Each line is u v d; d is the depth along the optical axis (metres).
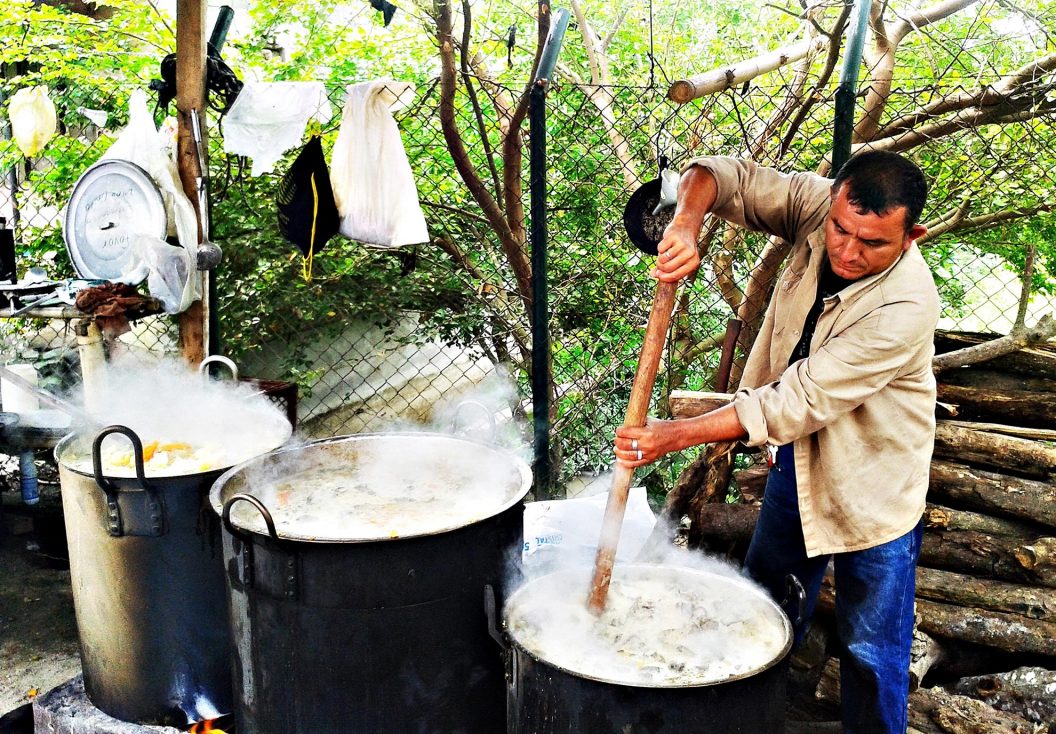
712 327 4.02
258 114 3.20
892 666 2.14
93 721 2.45
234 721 2.38
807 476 2.08
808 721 2.62
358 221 3.14
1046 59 3.16
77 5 4.34
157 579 2.29
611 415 4.07
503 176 3.74
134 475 2.22
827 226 1.85
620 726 1.55
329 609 1.93
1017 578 2.69
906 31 3.47
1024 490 2.79
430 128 3.90
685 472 3.32
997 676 2.54
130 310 3.09
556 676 1.60
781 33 5.20
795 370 1.88
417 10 3.84
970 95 3.20
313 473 2.55
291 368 4.29
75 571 2.39
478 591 2.05
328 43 4.75
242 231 4.00
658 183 2.91
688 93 2.95
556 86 3.13
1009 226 4.05
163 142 3.26
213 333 3.53
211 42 3.52
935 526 2.84
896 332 1.83
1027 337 3.18
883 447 2.01
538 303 3.21
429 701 2.04
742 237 3.76
